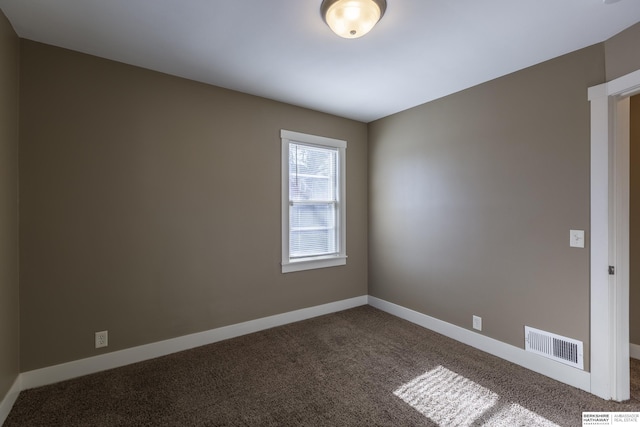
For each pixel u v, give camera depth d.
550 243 2.25
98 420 1.78
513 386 2.14
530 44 2.07
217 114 2.83
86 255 2.27
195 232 2.73
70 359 2.21
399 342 2.85
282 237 3.24
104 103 2.32
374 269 3.85
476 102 2.74
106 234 2.34
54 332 2.16
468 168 2.80
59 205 2.17
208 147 2.79
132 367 2.38
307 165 3.46
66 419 1.79
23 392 2.03
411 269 3.36
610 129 1.97
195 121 2.71
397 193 3.53
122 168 2.39
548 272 2.27
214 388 2.11
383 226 3.71
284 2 1.68
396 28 1.91
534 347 2.34
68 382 2.16
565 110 2.17
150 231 2.52
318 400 1.98
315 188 3.53
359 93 2.97
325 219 3.62
